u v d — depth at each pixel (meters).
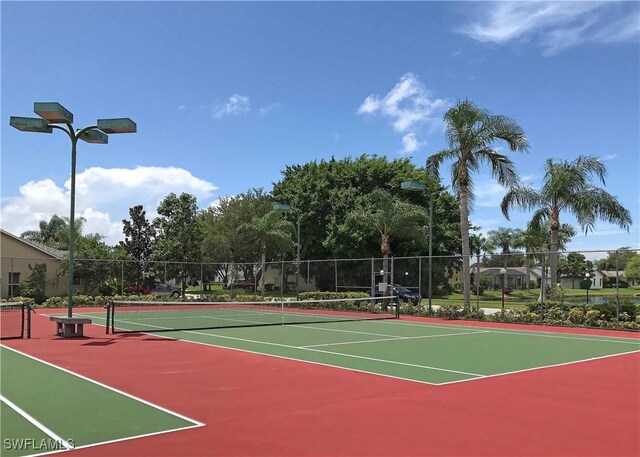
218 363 12.60
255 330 20.92
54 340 16.78
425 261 54.50
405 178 52.56
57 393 9.20
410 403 8.65
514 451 6.29
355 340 17.67
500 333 20.88
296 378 10.77
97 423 7.34
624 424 7.48
